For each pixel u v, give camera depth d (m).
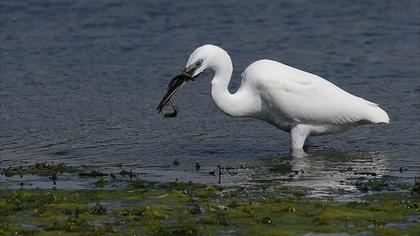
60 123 18.53
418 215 11.99
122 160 15.71
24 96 20.84
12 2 30.08
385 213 12.07
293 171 14.80
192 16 28.94
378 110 16.17
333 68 23.28
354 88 21.31
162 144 16.91
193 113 19.33
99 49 25.44
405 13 29.12
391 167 15.03
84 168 15.06
